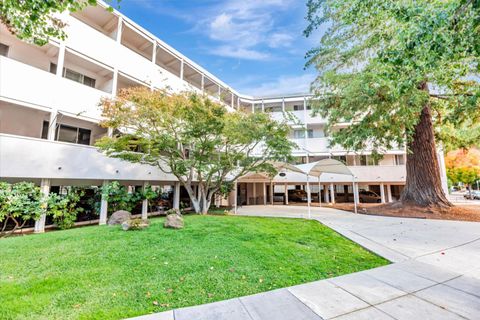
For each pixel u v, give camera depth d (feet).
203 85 61.72
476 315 9.36
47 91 31.50
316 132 73.46
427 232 25.55
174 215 26.81
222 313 9.66
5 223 27.84
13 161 27.81
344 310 9.80
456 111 35.17
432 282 12.67
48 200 29.30
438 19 10.26
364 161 68.33
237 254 17.17
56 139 37.35
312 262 16.06
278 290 11.85
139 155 35.70
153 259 15.89
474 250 18.74
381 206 45.91
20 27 13.32
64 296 11.03
